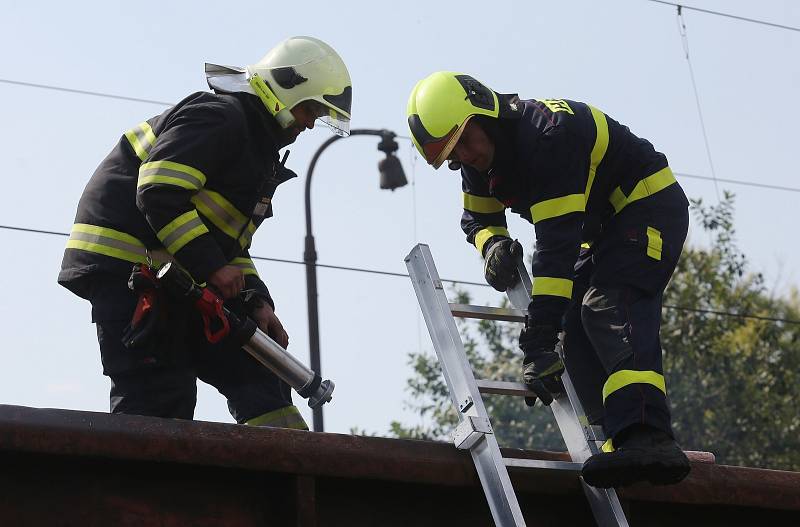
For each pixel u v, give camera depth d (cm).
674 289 3538
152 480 642
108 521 626
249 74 872
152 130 841
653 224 825
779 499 784
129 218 841
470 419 715
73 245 851
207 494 652
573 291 876
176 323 831
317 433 667
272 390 920
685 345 3506
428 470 695
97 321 845
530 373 765
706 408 3488
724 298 3534
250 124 858
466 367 753
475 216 897
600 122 827
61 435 608
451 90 819
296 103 869
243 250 915
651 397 761
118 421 623
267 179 867
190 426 637
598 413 866
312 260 2242
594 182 830
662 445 745
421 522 707
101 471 631
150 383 840
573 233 780
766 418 3475
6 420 600
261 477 664
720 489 774
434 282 786
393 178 2186
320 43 898
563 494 750
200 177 810
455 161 870
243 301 897
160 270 798
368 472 673
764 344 3538
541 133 791
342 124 889
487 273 870
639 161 840
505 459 721
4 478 611
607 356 786
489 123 822
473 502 728
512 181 830
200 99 835
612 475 729
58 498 620
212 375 910
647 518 777
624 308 797
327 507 680
